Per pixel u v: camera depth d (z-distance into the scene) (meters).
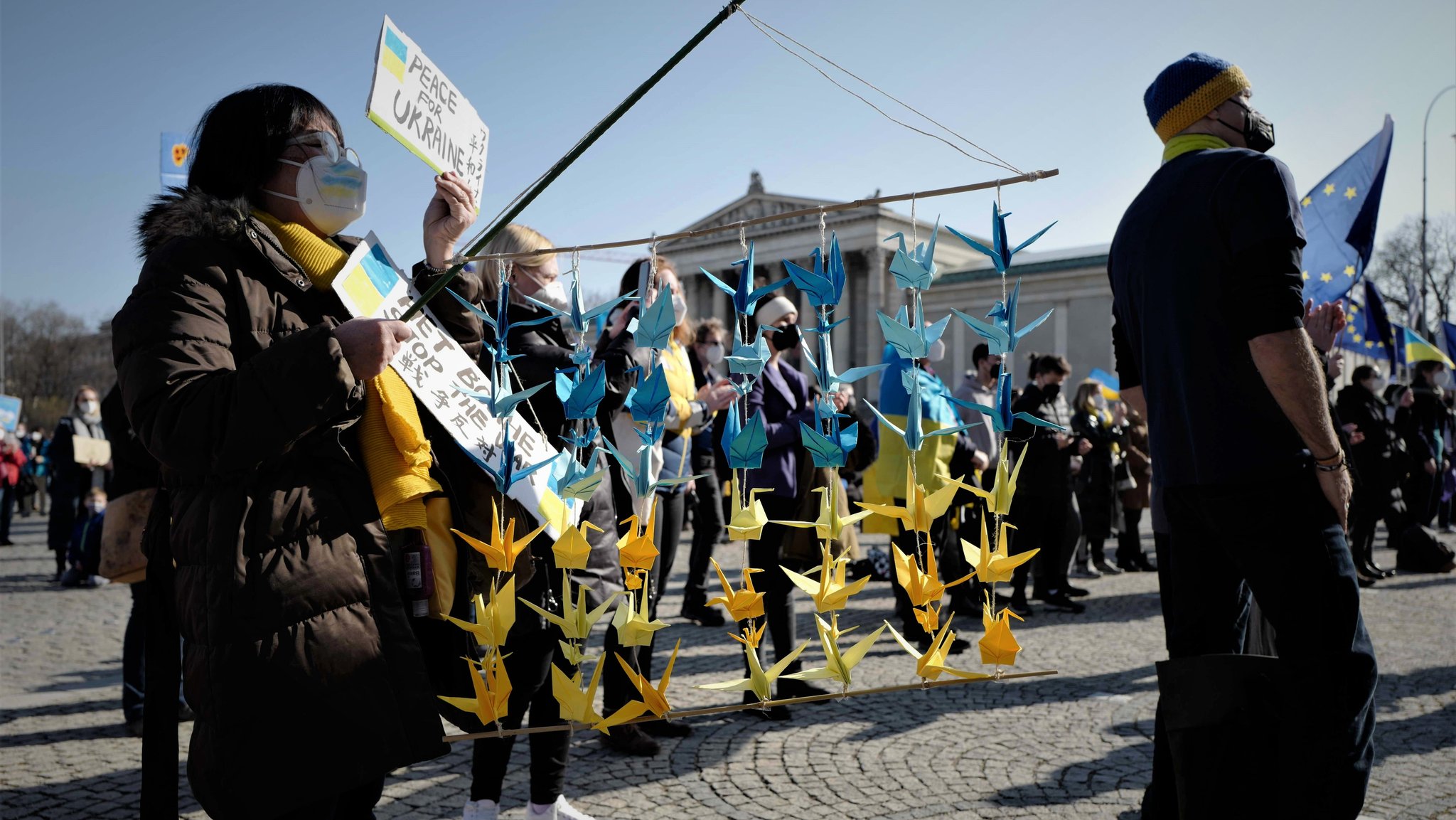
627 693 3.87
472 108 2.30
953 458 6.09
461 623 1.82
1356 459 8.27
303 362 1.63
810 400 4.63
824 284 1.69
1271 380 2.00
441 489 2.16
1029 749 3.84
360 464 1.96
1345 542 2.06
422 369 2.11
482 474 2.38
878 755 3.83
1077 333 41.78
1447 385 13.06
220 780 1.67
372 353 1.70
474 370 2.24
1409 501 9.90
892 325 1.66
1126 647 5.82
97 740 4.20
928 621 1.71
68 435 9.75
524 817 3.20
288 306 1.88
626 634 1.72
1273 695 2.06
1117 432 9.42
